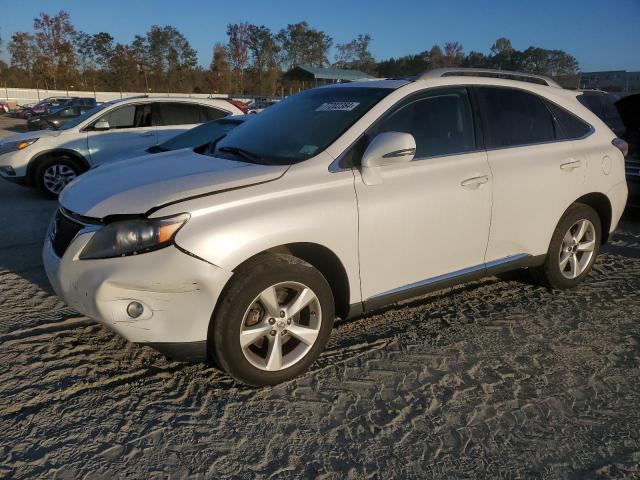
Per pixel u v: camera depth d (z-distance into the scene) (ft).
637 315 13.89
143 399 9.86
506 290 15.52
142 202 9.27
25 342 11.81
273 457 8.45
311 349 10.57
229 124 25.96
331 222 10.22
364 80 13.79
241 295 9.42
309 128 11.84
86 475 7.92
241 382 10.02
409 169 11.37
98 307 9.14
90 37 219.20
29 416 9.24
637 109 25.30
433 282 12.16
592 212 14.99
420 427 9.27
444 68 12.91
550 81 15.31
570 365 11.38
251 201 9.64
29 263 17.29
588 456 8.64
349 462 8.38
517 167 13.05
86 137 29.91
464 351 11.90
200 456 8.41
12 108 155.02
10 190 32.50
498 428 9.29
